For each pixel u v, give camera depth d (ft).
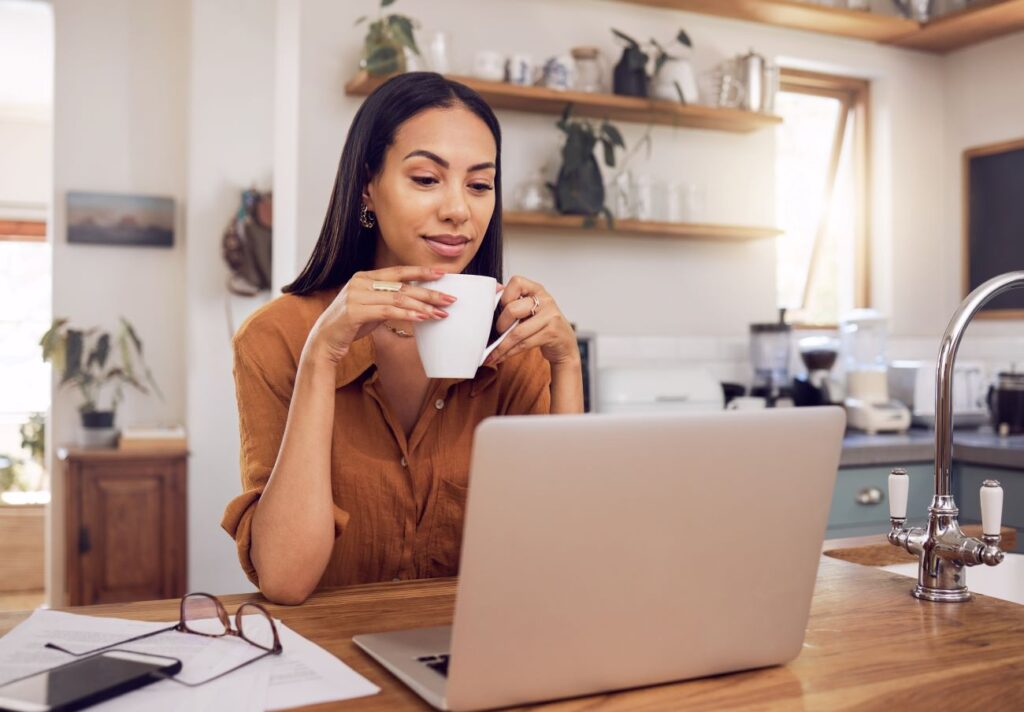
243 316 14.06
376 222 4.42
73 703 2.30
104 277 14.48
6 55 18.74
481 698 2.36
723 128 12.19
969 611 3.47
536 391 4.68
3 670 2.61
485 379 4.48
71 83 14.37
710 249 12.37
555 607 2.39
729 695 2.56
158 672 2.54
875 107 13.47
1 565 17.29
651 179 11.42
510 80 10.55
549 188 11.00
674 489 2.46
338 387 4.30
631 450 2.38
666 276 12.09
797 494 2.66
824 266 13.97
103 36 14.51
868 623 3.29
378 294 3.46
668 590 2.53
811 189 13.79
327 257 4.42
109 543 12.76
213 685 2.50
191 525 13.76
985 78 13.05
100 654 2.70
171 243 14.58
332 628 3.12
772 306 12.76
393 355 4.42
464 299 3.20
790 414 2.60
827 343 11.80
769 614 2.71
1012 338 12.57
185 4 14.82
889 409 11.35
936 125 13.64
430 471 4.42
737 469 2.55
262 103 14.10
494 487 2.23
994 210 12.94
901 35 12.76
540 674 2.41
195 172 13.87
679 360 12.12
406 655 2.72
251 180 14.06
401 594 3.61
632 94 11.07
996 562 3.44
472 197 4.01
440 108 3.97
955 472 10.12
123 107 14.57
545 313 3.94
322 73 10.32
